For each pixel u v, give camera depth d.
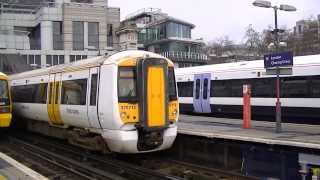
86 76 15.73
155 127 14.52
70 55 55.62
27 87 22.12
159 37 68.75
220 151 14.85
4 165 13.66
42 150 18.59
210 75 23.80
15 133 25.77
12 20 59.03
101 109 14.64
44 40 55.59
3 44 54.22
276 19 27.62
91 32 56.66
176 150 16.75
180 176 13.80
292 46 65.75
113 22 58.50
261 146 13.28
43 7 56.72
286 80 19.55
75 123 16.75
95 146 15.66
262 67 20.64
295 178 12.41
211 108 23.75
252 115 21.25
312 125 17.73
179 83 26.17
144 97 14.34
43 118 20.19
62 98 17.61
